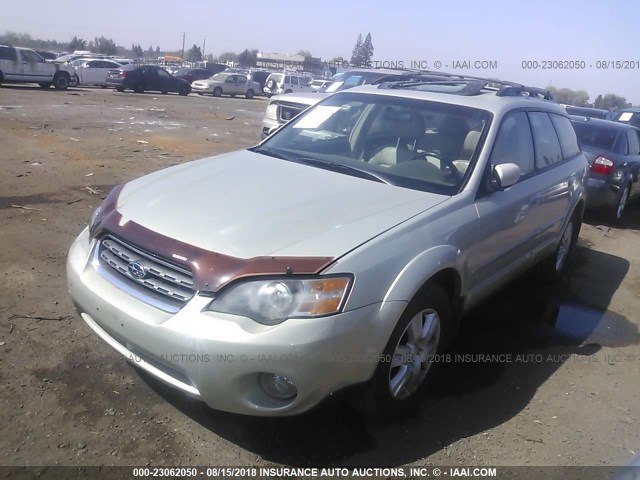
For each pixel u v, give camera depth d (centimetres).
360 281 271
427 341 326
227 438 296
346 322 264
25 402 306
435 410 336
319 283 263
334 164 395
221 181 351
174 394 326
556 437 322
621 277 621
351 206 322
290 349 253
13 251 503
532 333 456
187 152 1116
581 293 557
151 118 1653
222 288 263
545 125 499
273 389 270
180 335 261
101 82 3066
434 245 314
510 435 320
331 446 297
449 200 347
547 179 468
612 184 832
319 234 287
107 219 317
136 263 288
